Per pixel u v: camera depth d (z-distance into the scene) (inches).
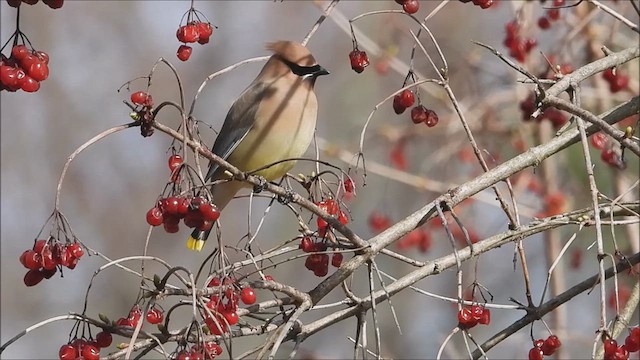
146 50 773.3
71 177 754.2
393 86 695.7
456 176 604.1
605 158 406.6
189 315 666.8
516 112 550.3
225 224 721.0
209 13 778.2
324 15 361.4
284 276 684.7
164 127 278.5
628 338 269.4
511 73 535.8
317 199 327.9
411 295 689.0
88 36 774.5
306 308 302.5
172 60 770.8
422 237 498.0
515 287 637.3
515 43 450.3
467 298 549.6
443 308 683.4
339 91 713.0
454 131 519.5
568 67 427.8
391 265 672.4
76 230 746.8
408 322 682.2
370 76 709.3
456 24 655.1
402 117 690.2
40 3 766.5
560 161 544.1
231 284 285.7
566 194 534.9
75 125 763.4
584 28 474.3
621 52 344.5
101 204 754.8
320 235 317.7
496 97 522.3
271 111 410.0
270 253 324.2
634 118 489.7
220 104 757.9
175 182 285.0
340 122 703.7
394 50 511.2
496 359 623.8
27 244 752.3
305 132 416.8
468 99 534.0
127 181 759.7
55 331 761.6
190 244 378.0
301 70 418.3
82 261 750.5
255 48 772.0
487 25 659.4
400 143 536.1
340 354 667.4
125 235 747.4
